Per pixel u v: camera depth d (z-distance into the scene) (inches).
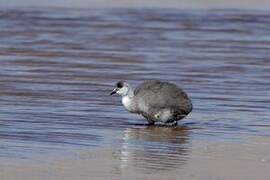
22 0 1909.4
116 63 1039.0
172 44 1254.3
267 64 1067.3
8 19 1530.5
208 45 1255.5
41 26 1441.9
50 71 957.2
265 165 546.3
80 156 559.8
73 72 955.3
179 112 681.6
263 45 1274.6
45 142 601.0
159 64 1039.6
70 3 1882.4
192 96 819.4
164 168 531.5
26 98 781.3
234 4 1940.2
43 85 859.4
